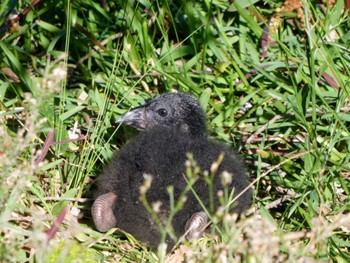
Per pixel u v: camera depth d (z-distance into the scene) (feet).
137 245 35.35
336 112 40.86
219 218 31.58
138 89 43.96
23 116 41.11
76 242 33.63
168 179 34.24
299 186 37.83
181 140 36.17
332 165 39.60
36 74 44.27
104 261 33.91
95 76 44.27
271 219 36.45
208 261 28.60
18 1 45.68
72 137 40.55
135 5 46.73
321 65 43.83
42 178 38.04
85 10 47.55
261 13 47.03
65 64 40.78
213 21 45.91
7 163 29.78
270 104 42.91
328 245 34.06
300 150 39.88
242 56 44.93
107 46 45.57
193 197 34.06
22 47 45.57
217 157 35.58
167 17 46.19
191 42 45.47
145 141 36.01
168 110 40.06
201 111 40.34
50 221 35.06
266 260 26.30
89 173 38.81
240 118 41.78
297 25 46.26
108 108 41.55
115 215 35.12
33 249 32.40
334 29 45.11
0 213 30.17
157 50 45.80
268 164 40.06
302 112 40.60
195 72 44.47
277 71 44.06
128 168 35.24
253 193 37.50
